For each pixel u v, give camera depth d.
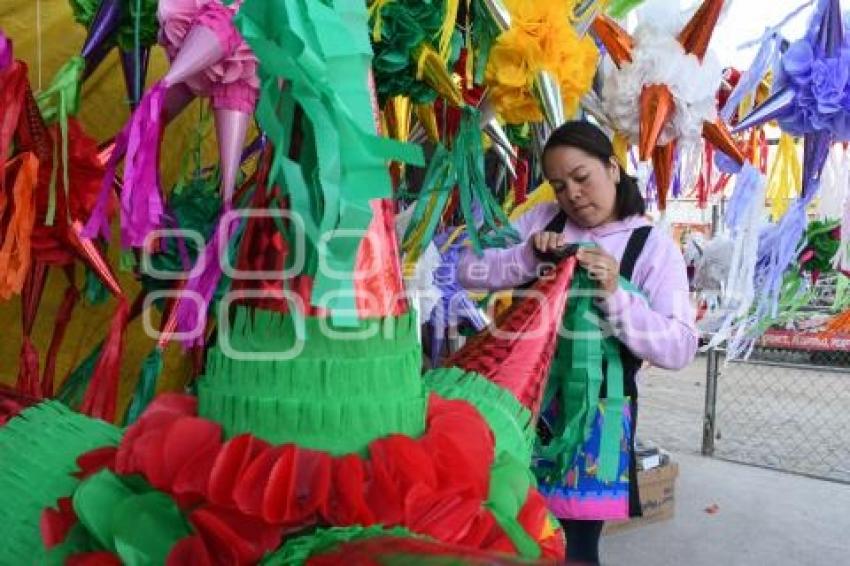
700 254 3.44
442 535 0.61
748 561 2.70
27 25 1.56
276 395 0.66
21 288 1.21
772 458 4.12
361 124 0.64
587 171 1.50
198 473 0.62
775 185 2.58
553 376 1.48
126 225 1.00
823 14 1.92
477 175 1.51
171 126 1.75
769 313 2.39
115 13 1.18
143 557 0.60
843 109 1.93
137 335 1.75
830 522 3.11
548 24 1.38
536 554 0.65
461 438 0.70
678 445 4.35
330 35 0.63
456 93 1.33
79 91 1.20
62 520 0.67
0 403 0.91
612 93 1.75
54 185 1.16
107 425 0.88
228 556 0.59
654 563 2.65
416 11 1.24
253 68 0.96
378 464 0.63
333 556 0.54
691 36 1.70
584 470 1.52
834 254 2.89
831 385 6.30
